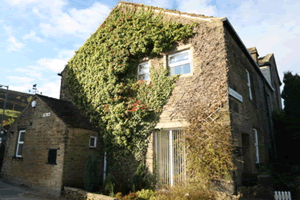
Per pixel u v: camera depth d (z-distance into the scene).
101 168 9.46
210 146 6.66
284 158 13.48
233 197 6.06
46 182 8.50
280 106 20.09
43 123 9.52
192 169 6.93
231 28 7.98
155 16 9.43
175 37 8.58
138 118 8.62
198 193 5.93
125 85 9.52
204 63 7.72
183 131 7.60
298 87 13.55
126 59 9.59
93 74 10.49
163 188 7.14
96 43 10.88
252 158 8.45
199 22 8.23
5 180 10.45
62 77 12.36
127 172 8.59
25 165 9.72
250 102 9.62
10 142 11.11
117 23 10.38
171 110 8.04
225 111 6.82
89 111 10.30
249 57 10.19
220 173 6.40
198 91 7.57
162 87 8.48
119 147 9.06
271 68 17.56
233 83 7.61
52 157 8.60
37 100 10.27
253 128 9.92
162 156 8.13
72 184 8.27
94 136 9.58
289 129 13.40
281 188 8.45
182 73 8.43
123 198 6.60
